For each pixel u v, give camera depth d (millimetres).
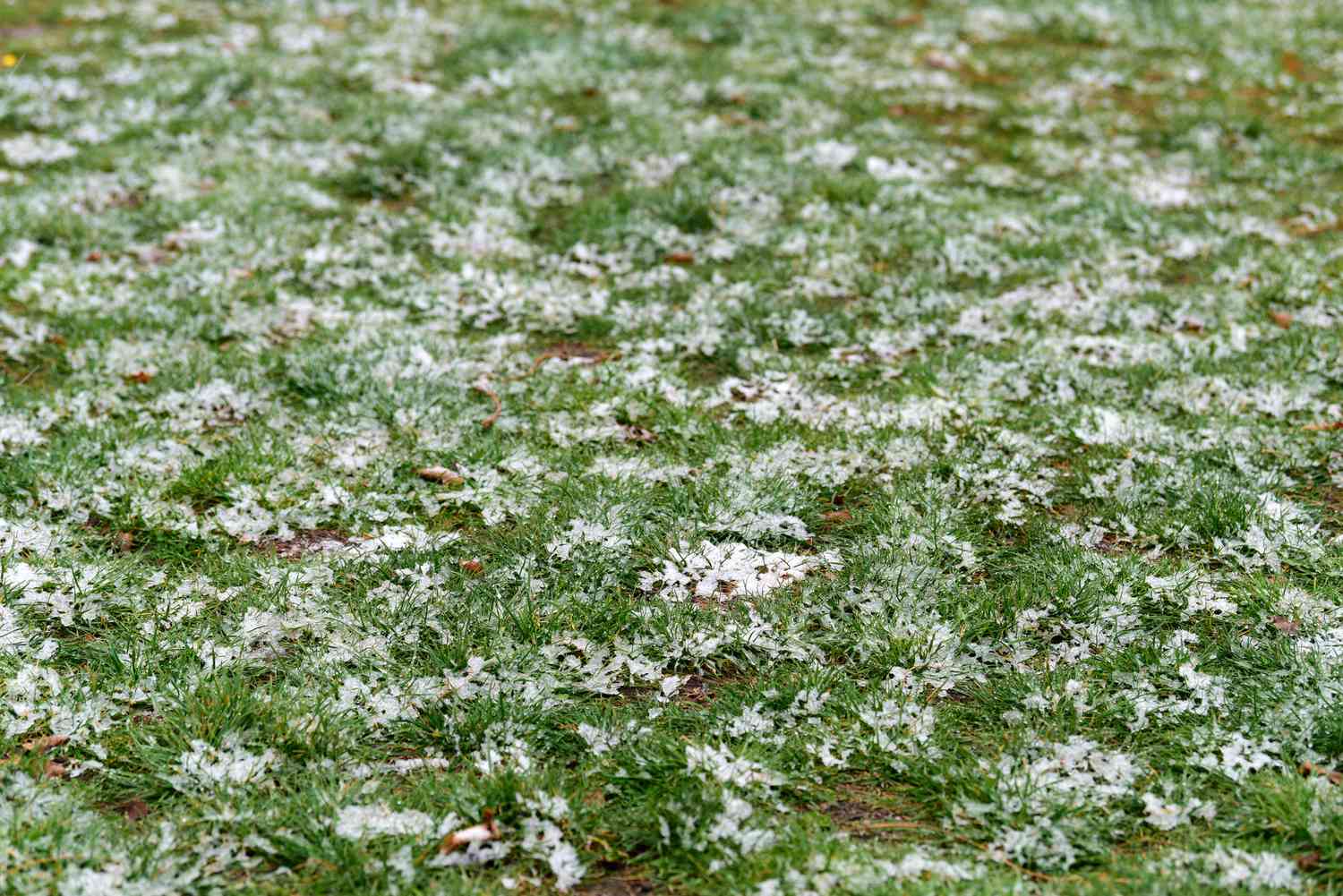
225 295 7285
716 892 3328
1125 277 7855
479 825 3512
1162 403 6266
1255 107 11664
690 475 5527
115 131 10062
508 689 4098
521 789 3604
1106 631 4410
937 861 3377
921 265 8102
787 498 5258
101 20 13727
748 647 4383
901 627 4406
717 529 5051
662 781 3693
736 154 9719
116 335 6777
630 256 8195
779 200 9031
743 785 3668
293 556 4906
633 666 4246
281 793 3646
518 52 12336
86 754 3773
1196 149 10438
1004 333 7129
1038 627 4445
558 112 10906
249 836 3414
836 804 3689
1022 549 5035
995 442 5781
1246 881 3262
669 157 9758
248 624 4379
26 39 12727
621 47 12633
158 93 10867
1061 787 3654
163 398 6055
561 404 6160
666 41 13188
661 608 4547
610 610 4512
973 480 5449
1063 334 7078
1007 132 10984
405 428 5852
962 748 3855
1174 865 3328
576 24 13688
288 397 6242
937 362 6656
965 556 4867
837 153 9891
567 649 4340
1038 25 14312
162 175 9133
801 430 5957
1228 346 6840
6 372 6395
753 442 5797
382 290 7570
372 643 4305
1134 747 3861
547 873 3418
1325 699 3896
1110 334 7164
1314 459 5668
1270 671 4160
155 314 6984
